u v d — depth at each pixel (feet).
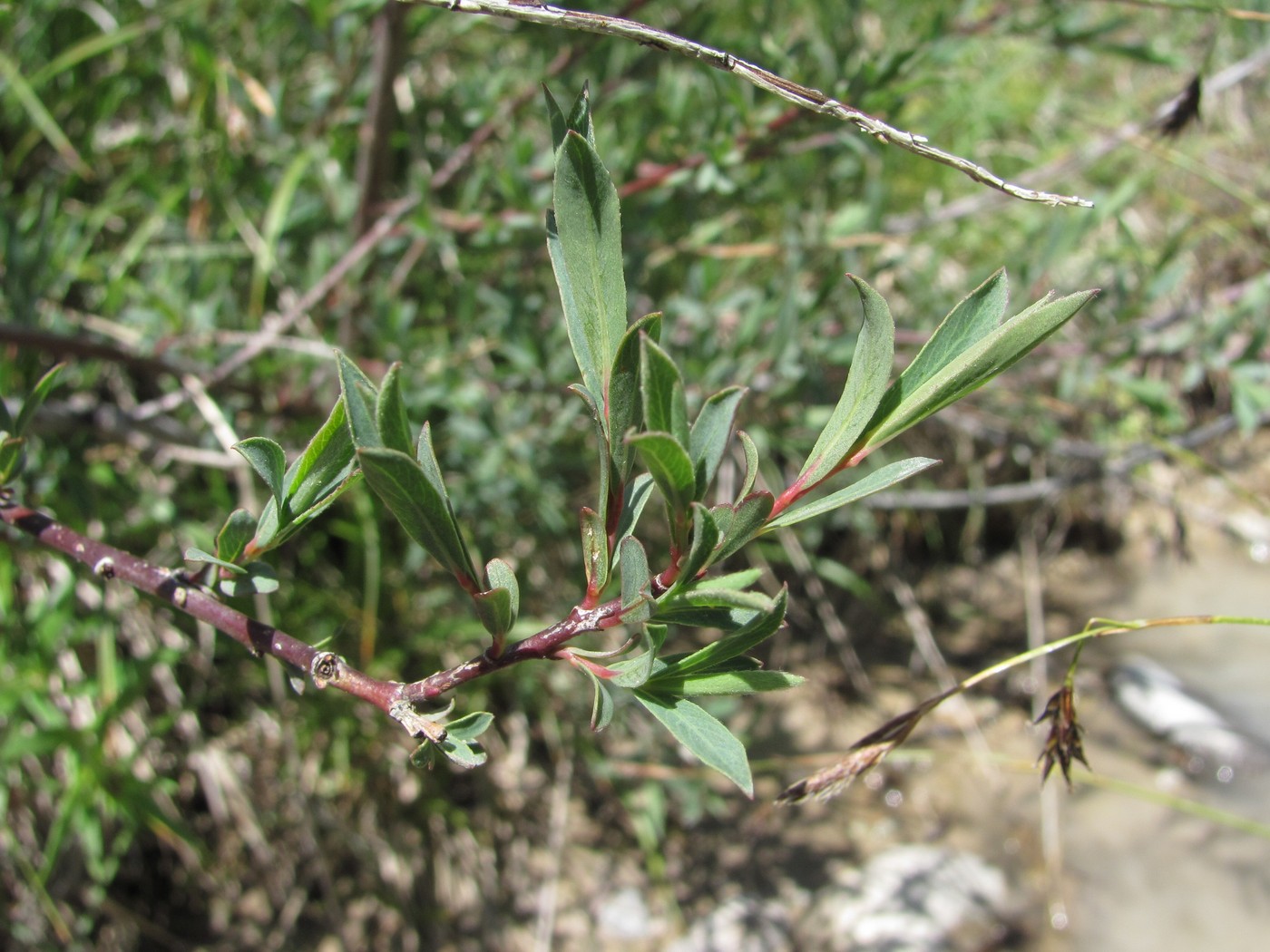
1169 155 2.15
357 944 2.03
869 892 2.13
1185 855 2.22
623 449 0.59
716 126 1.60
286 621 1.92
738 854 2.22
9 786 1.85
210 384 1.69
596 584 0.60
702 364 1.76
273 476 0.69
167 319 1.76
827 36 1.81
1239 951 2.07
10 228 1.57
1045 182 2.22
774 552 2.36
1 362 1.54
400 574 2.07
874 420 0.57
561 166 0.59
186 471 1.97
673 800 2.27
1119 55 1.81
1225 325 1.90
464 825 2.08
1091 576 2.82
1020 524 2.84
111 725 1.86
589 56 1.80
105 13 2.00
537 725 2.28
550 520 1.98
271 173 1.96
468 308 1.84
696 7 1.77
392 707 0.62
